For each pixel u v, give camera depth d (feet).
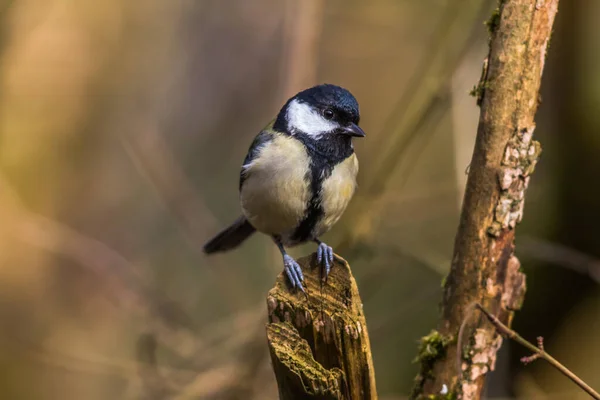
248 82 49.24
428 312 41.50
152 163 40.04
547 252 31.91
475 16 30.37
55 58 43.91
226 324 35.60
